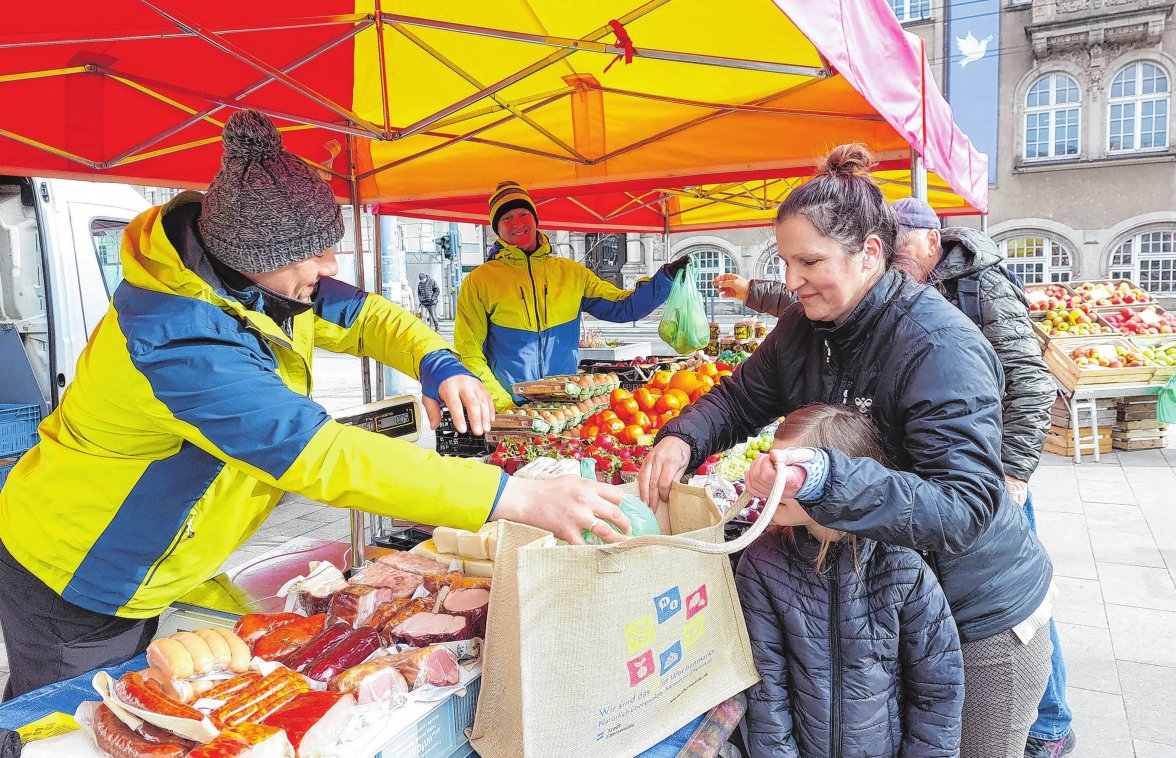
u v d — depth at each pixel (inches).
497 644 46.7
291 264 51.1
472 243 1152.2
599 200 256.7
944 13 825.5
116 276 195.5
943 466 50.4
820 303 58.1
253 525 65.4
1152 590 152.8
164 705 40.4
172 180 123.6
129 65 93.3
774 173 135.4
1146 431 273.4
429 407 69.2
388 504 46.1
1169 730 107.2
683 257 178.4
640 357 216.5
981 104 833.5
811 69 88.4
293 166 49.9
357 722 41.6
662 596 47.1
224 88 106.2
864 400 58.4
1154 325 313.6
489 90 99.4
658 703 47.3
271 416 46.3
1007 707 63.7
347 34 88.8
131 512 57.1
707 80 118.9
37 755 41.4
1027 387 91.3
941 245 96.3
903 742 57.2
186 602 68.5
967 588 61.6
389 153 154.9
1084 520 196.9
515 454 104.9
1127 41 768.9
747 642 55.0
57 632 60.8
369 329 74.2
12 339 174.7
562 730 42.6
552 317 166.2
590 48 83.7
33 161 102.7
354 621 56.9
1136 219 794.8
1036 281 852.6
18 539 60.3
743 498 49.1
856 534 47.0
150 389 47.6
